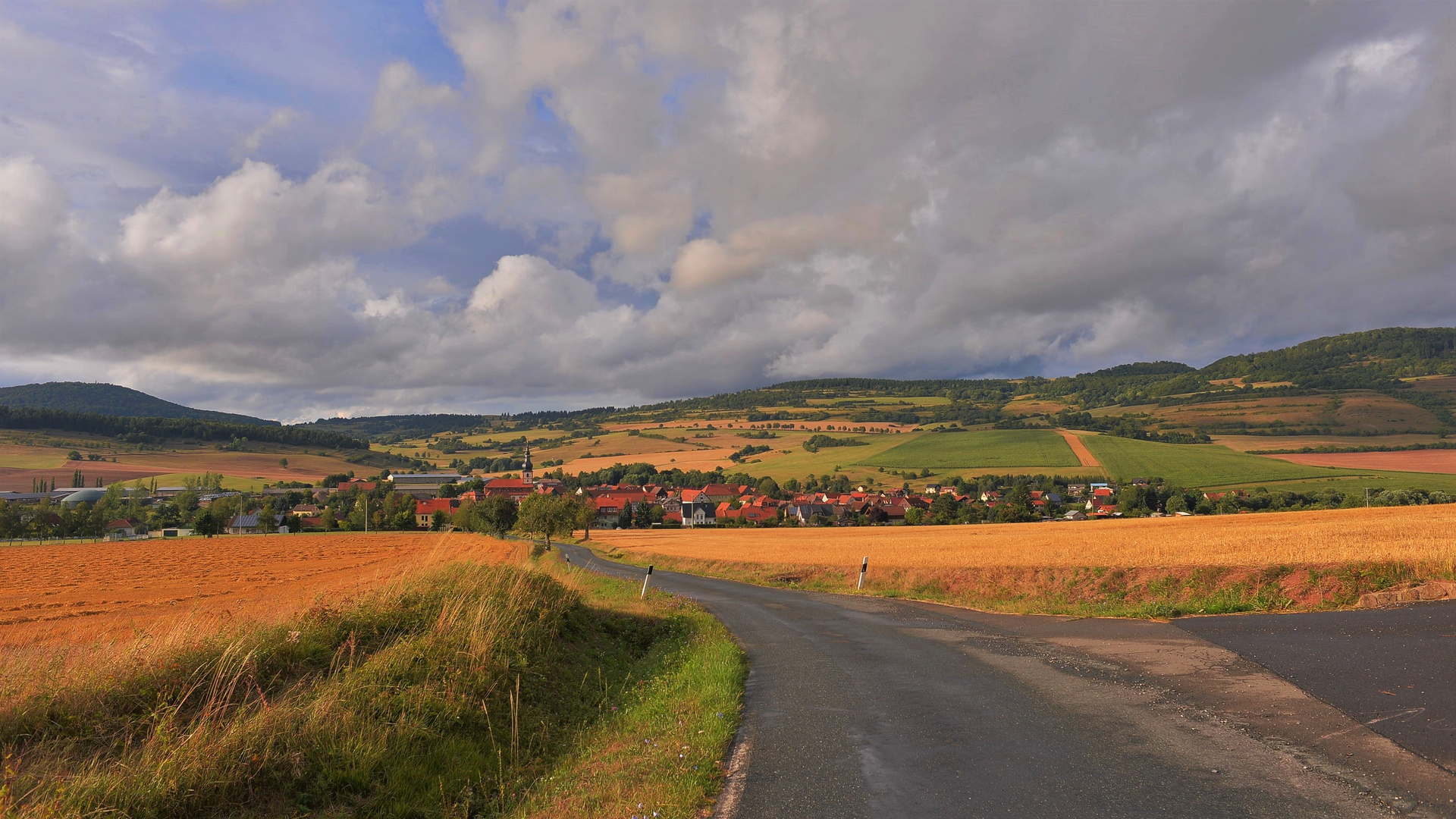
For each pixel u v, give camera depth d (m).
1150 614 16.30
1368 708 7.80
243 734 7.37
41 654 8.77
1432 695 8.02
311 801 7.08
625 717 10.34
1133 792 6.17
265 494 182.88
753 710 9.85
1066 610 18.20
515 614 12.85
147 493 180.12
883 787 6.67
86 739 7.19
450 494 193.38
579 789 7.48
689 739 8.49
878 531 81.38
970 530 71.00
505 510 105.31
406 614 11.71
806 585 31.47
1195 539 32.75
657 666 14.03
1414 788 5.86
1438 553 18.77
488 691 9.87
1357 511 58.66
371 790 7.41
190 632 9.38
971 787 6.52
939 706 9.37
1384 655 9.91
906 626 17.16
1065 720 8.35
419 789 7.62
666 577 39.06
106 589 41.19
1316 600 17.58
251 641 9.41
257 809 6.81
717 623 18.28
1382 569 17.89
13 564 63.28
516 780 8.20
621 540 84.94
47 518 127.50
